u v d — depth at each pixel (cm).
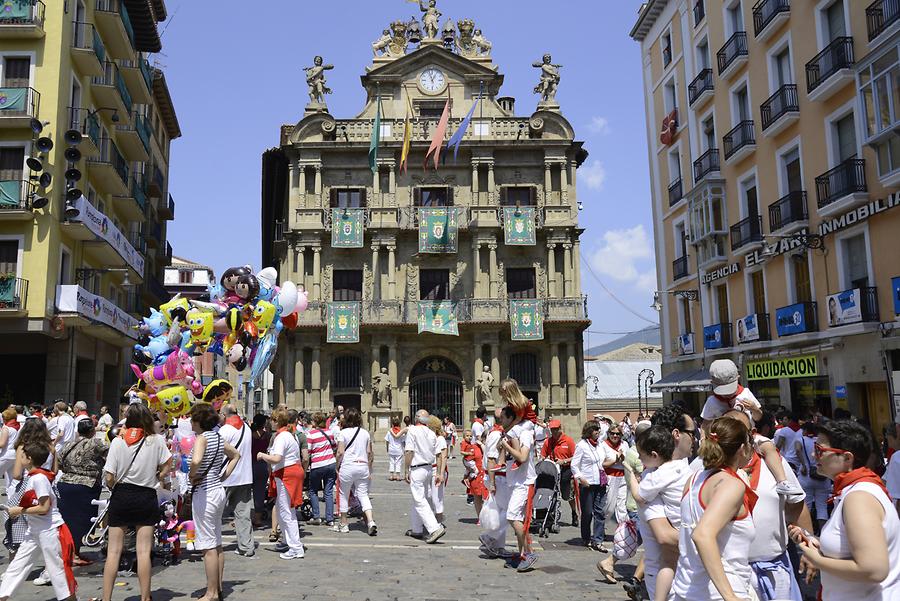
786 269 2459
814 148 2312
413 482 1225
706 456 465
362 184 4316
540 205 4297
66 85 2778
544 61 4481
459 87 4428
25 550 741
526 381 4244
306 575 953
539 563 1046
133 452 756
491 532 1079
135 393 1334
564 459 1443
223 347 1456
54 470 1034
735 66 2745
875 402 2091
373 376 4091
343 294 4253
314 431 1419
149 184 4406
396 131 4309
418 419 1374
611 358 7038
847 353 2144
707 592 457
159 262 5181
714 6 2938
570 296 4212
